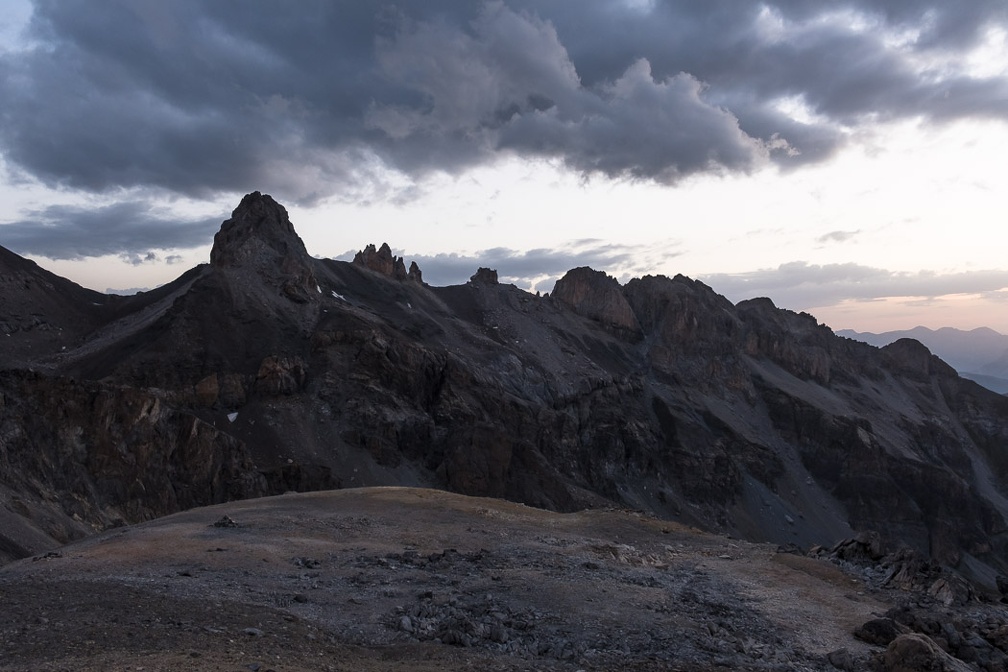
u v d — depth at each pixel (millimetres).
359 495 61031
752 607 34656
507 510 59312
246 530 45531
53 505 91250
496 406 189875
